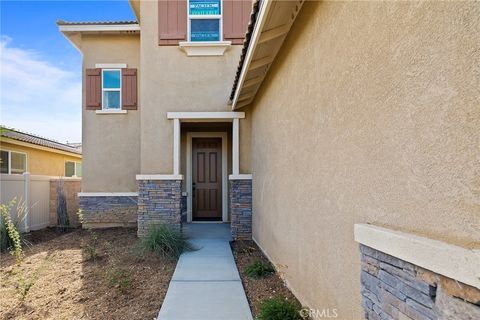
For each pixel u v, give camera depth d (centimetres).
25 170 1295
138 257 654
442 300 158
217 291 482
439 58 168
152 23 870
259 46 489
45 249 772
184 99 860
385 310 209
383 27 220
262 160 687
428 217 176
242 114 861
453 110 159
